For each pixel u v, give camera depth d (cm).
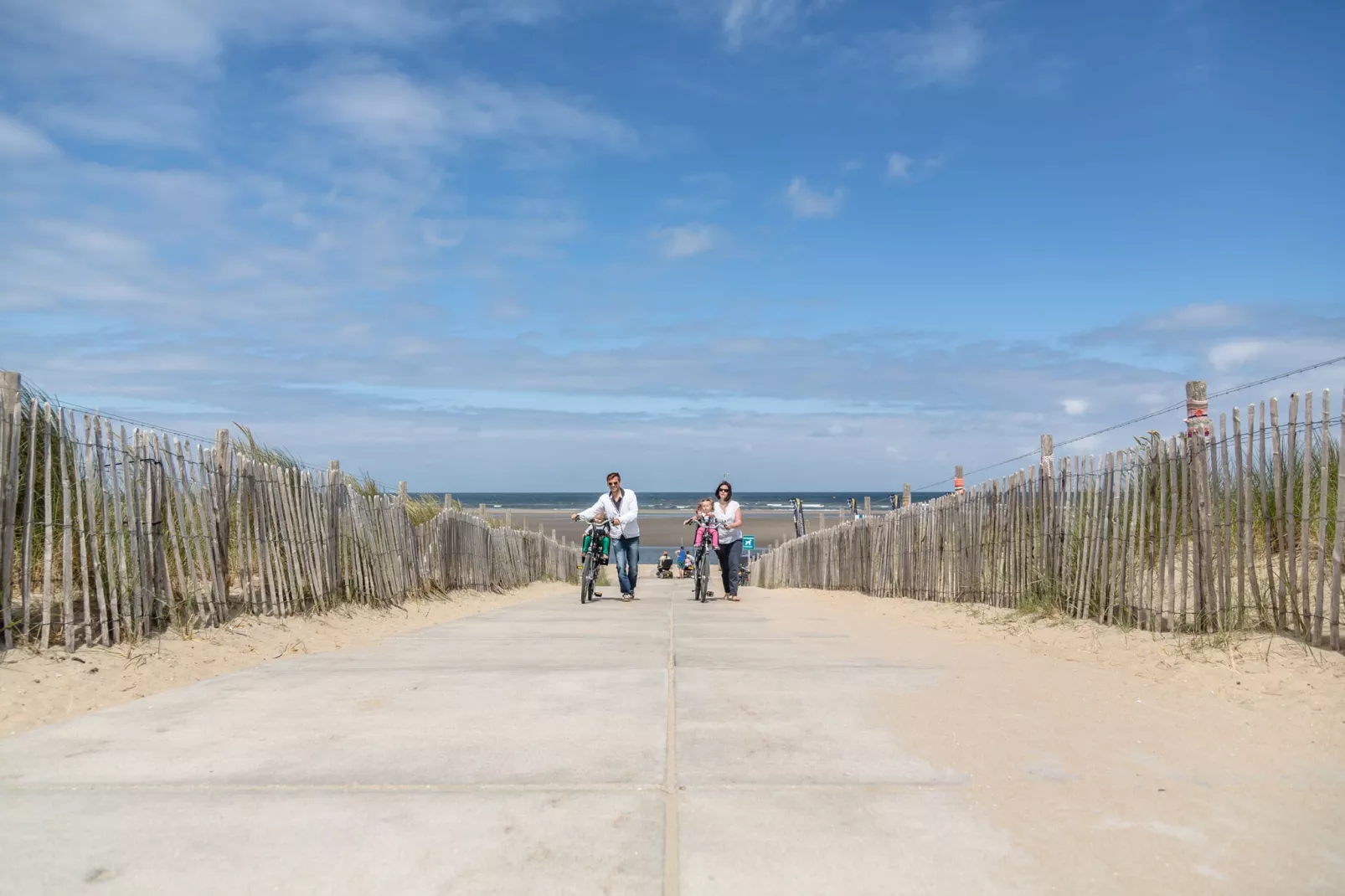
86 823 333
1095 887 285
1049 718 484
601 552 1359
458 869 296
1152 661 604
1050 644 725
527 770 396
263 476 809
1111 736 446
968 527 1076
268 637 745
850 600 1371
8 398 555
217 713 496
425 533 1223
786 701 533
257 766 401
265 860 303
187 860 302
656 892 282
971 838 322
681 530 7812
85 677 548
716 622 989
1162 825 333
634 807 352
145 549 651
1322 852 308
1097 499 780
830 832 328
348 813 344
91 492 597
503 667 650
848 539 1625
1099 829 329
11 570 557
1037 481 898
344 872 294
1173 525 666
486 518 1652
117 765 401
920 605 1157
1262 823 333
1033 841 320
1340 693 473
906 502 1366
